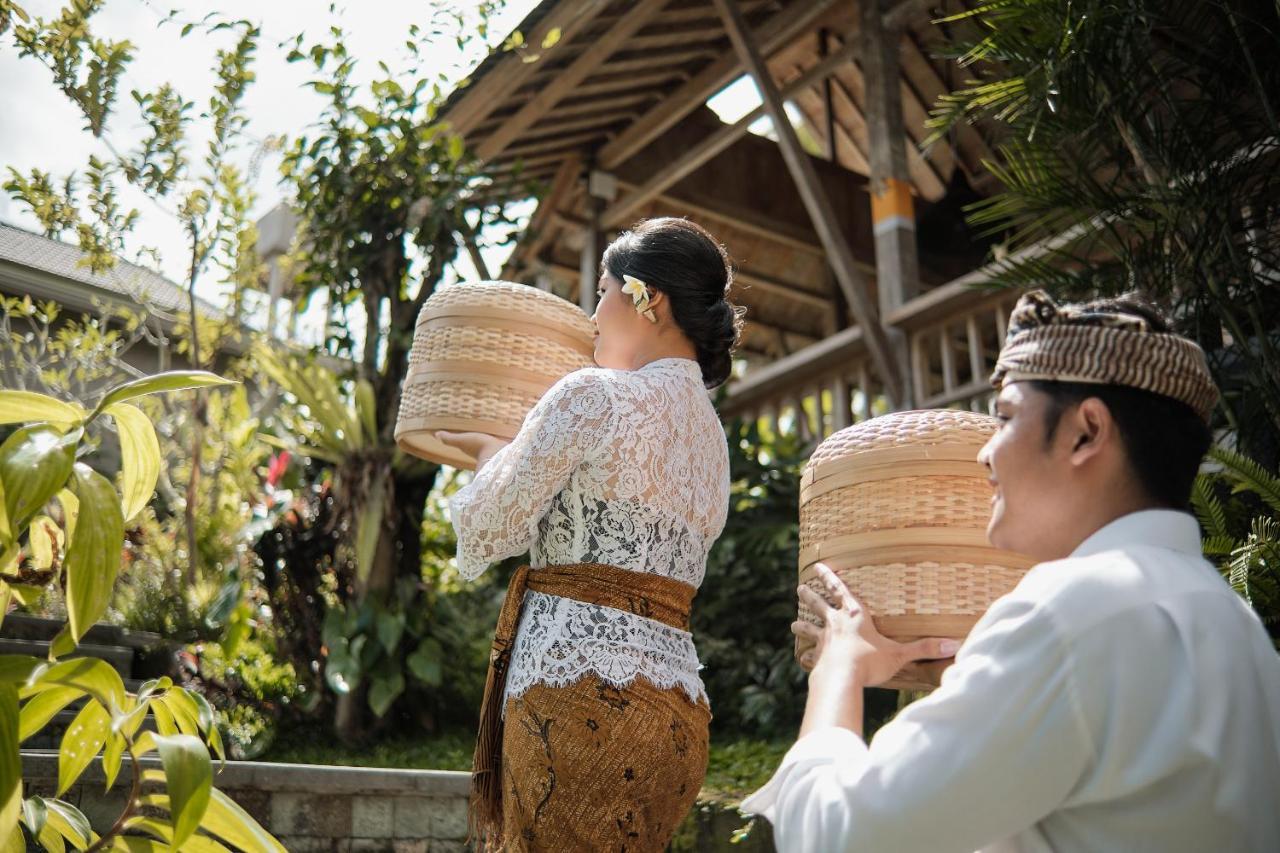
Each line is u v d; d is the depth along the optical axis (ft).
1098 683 3.26
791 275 33.81
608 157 28.94
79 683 5.74
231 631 17.16
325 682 17.29
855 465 4.99
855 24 27.96
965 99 11.93
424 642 17.53
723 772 14.42
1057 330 3.72
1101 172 13.76
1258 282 10.84
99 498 5.89
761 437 23.03
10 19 15.71
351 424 17.33
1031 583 3.50
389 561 17.52
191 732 6.45
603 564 5.62
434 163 18.86
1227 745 3.22
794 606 18.92
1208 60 11.05
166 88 18.06
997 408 3.89
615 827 5.36
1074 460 3.66
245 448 20.20
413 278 18.33
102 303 28.89
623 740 5.40
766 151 32.53
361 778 11.07
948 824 3.30
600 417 5.65
